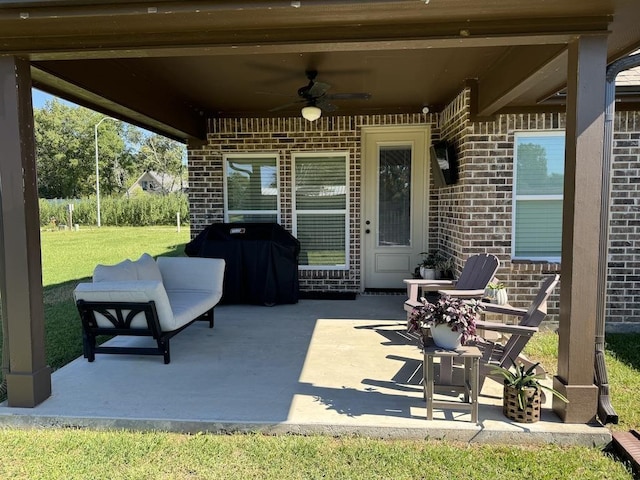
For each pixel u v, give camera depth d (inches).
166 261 204.8
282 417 113.4
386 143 269.9
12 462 100.0
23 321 120.5
